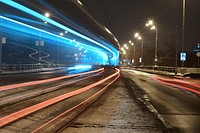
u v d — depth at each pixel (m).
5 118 10.02
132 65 109.31
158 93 18.84
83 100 15.12
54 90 20.27
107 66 95.19
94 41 94.94
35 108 12.31
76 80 31.16
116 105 13.30
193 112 11.41
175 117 10.31
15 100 14.66
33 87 21.88
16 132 8.09
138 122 9.38
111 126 8.77
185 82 29.66
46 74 42.81
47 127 8.73
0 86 21.70
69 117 10.31
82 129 8.38
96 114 10.91
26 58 97.75
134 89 21.62
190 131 8.16
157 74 48.28
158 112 11.39
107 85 25.09
